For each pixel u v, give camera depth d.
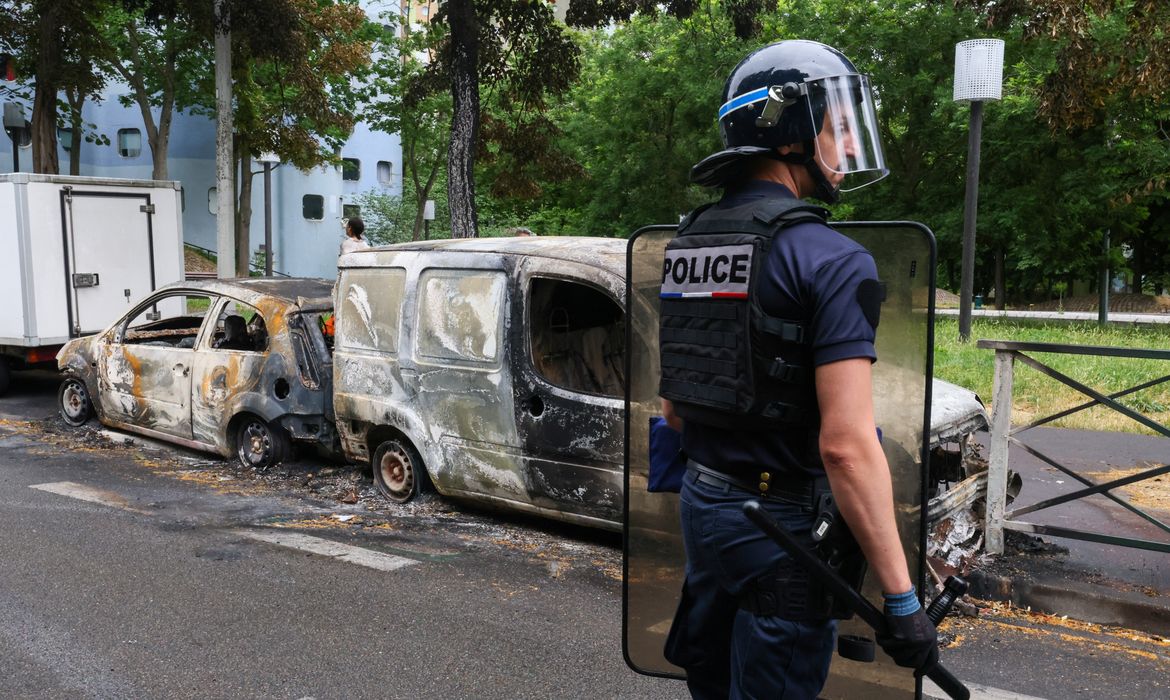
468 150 14.70
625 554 2.79
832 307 1.83
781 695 2.01
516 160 18.09
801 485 1.96
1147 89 14.13
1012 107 21.50
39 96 19.08
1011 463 7.57
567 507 5.51
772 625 1.99
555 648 4.12
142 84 28.83
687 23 24.92
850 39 24.42
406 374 6.22
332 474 7.22
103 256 11.14
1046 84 14.82
